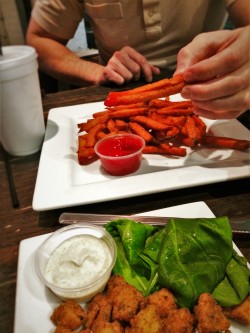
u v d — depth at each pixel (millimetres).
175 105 391
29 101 364
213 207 292
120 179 318
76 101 511
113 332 186
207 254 219
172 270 210
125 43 653
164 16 605
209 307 190
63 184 318
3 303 226
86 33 990
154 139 367
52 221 292
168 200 306
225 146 353
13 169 371
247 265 220
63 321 196
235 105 307
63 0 672
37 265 224
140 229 242
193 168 324
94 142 365
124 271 231
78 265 221
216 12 649
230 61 291
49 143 388
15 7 1012
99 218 271
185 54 341
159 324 189
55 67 671
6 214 305
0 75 331
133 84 548
